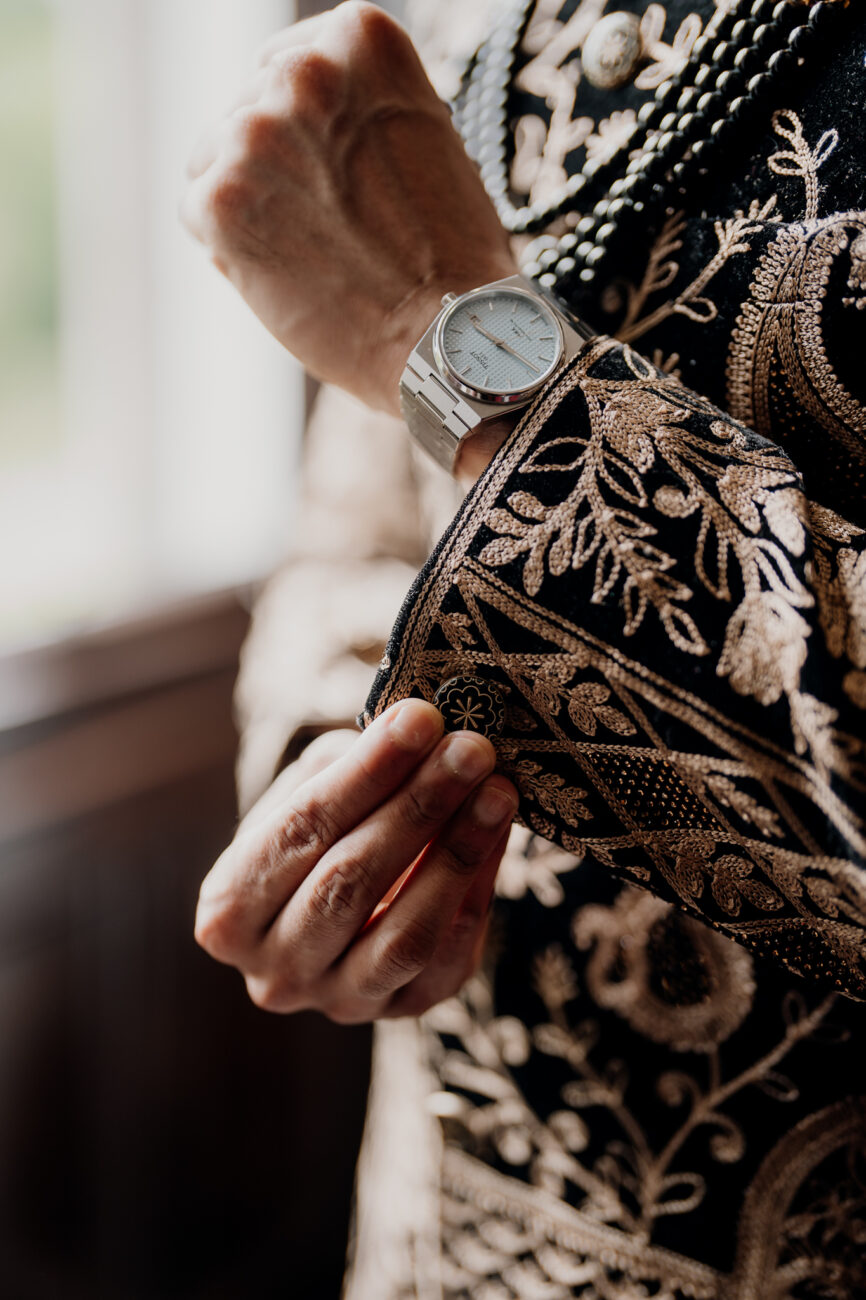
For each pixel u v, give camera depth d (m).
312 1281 1.29
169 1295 1.13
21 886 0.91
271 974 0.52
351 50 0.50
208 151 0.53
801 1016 0.52
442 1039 0.62
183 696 1.02
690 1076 0.55
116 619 0.96
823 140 0.48
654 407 0.46
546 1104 0.58
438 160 0.51
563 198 0.53
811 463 0.49
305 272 0.51
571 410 0.46
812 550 0.44
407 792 0.46
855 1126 0.52
